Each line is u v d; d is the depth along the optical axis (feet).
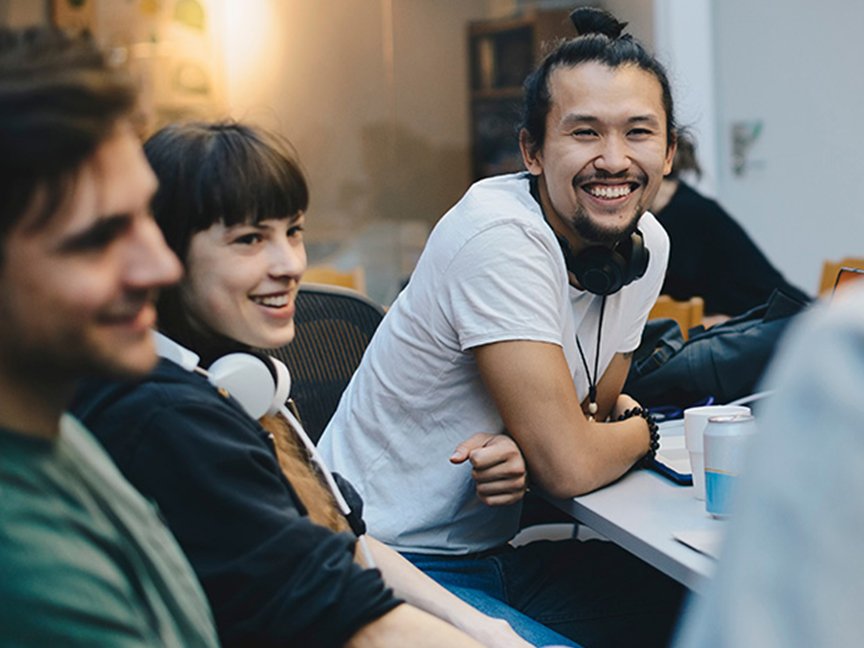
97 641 2.57
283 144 4.30
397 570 5.12
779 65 17.52
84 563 2.61
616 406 6.82
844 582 1.88
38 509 2.58
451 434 6.15
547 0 18.29
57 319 2.59
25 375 2.65
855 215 17.83
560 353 5.87
